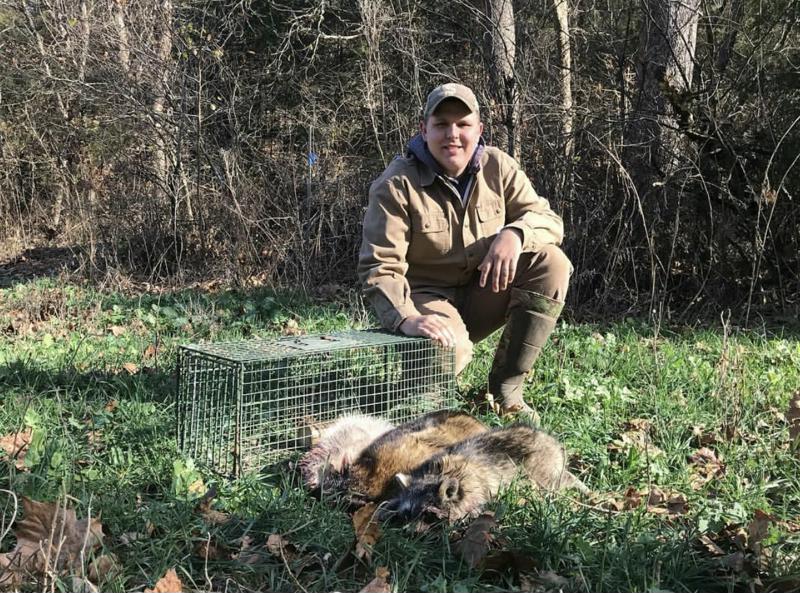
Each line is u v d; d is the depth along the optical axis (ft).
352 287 16.20
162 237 19.03
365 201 17.38
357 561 4.76
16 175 25.93
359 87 20.80
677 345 11.10
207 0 20.92
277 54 23.36
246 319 13.23
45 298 14.84
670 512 5.74
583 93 16.39
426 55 18.48
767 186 12.76
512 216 7.81
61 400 7.85
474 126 7.39
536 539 5.02
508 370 7.88
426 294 7.77
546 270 7.65
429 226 7.50
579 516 5.42
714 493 6.14
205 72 19.76
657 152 14.79
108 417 7.38
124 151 19.88
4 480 5.65
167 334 12.09
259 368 6.43
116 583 4.26
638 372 9.34
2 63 23.81
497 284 7.28
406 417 7.29
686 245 14.92
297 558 4.82
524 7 19.42
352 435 6.43
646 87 15.35
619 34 17.99
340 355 7.10
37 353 9.95
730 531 5.36
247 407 6.27
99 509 5.24
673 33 15.40
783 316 13.44
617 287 15.12
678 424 7.54
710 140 14.24
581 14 20.49
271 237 17.31
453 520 5.44
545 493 5.73
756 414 7.84
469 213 7.59
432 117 7.33
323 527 5.18
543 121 15.49
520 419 7.09
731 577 4.60
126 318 13.17
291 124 20.29
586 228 14.66
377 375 7.16
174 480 5.60
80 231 20.10
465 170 7.55
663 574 4.69
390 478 5.94
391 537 4.99
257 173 18.80
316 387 7.00
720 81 15.08
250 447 6.28
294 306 14.57
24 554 4.40
